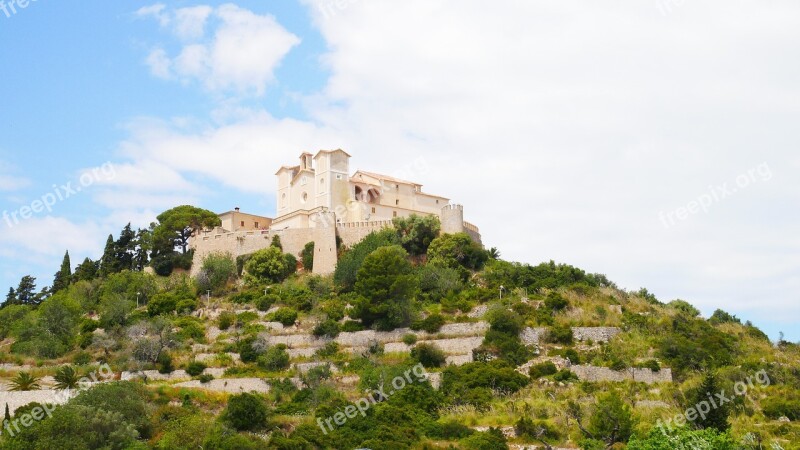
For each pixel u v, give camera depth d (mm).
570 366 111375
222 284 142250
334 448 89438
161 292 140500
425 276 133375
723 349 120125
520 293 131875
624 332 122188
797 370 115062
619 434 90875
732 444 82938
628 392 104625
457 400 102562
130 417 88438
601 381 108188
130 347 119938
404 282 124312
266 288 138250
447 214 148625
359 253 137500
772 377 112562
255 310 132000
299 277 143375
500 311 119812
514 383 105562
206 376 110938
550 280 136750
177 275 147750
